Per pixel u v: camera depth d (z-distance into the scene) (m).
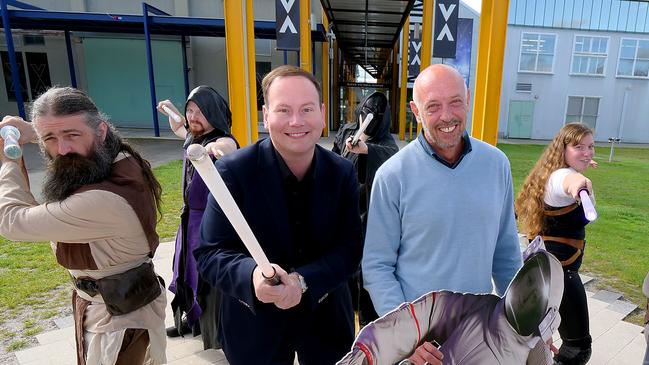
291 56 17.78
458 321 1.36
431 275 1.42
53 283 3.81
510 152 14.93
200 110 2.45
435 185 1.41
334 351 1.67
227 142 2.36
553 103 22.11
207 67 18.38
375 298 1.46
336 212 1.53
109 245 1.52
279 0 6.27
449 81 1.36
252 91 5.13
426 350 1.35
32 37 17.91
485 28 3.97
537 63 21.61
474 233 1.41
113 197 1.45
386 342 1.30
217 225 1.45
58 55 18.17
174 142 14.59
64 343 2.82
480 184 1.43
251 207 1.43
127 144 1.63
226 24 4.58
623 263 4.52
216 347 2.50
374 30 13.43
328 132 16.56
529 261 1.37
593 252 4.89
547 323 1.42
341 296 1.70
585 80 22.00
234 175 1.41
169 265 4.22
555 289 1.41
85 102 1.45
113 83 18.44
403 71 14.73
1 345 2.83
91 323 1.60
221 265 1.38
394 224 1.49
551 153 2.28
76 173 1.43
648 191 8.73
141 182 1.58
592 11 21.08
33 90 18.33
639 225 6.15
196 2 17.75
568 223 2.20
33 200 1.57
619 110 22.50
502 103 22.06
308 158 1.45
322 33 14.31
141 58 18.20
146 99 18.61
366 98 2.90
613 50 21.66
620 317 3.25
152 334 1.68
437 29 6.97
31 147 12.25
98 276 1.56
